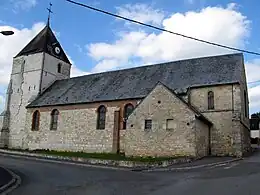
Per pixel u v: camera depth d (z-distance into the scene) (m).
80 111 32.22
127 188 11.62
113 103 30.22
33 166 19.84
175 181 13.10
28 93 39.28
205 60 30.83
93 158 23.66
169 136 23.33
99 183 13.01
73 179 14.29
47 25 43.88
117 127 29.17
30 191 11.33
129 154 24.59
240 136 24.53
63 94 35.88
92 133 30.77
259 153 27.75
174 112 23.56
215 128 25.98
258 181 12.27
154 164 19.42
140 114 24.94
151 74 32.44
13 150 33.38
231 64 28.55
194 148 22.23
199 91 27.38
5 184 12.37
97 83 35.19
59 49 43.09
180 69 31.16
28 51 41.56
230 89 26.20
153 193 10.50
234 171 15.63
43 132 34.53
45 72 39.91
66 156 25.62
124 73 35.00
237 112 25.36
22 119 38.41
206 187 11.39
